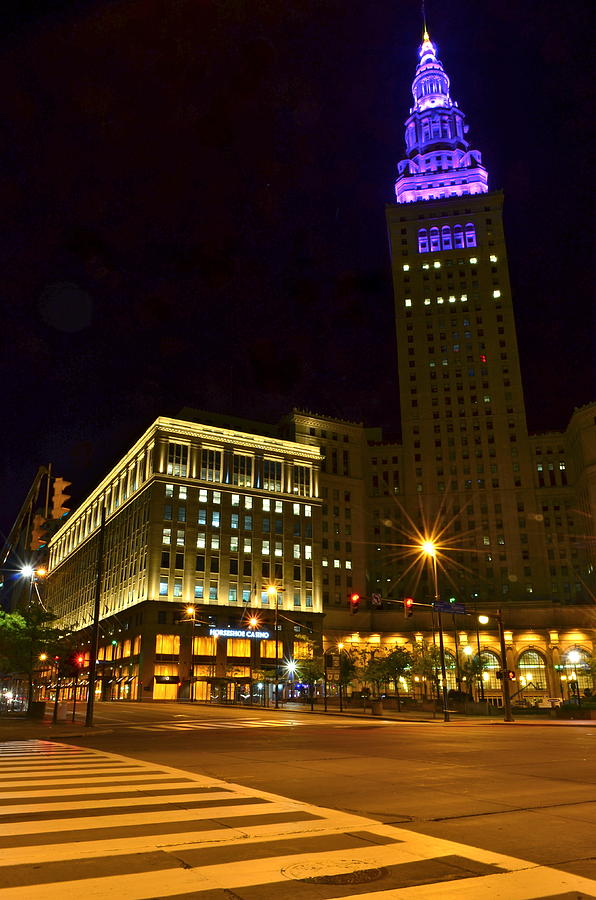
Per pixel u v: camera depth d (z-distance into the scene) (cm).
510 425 12206
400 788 1220
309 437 11906
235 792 1157
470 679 7288
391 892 612
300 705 6806
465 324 12925
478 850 761
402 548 11912
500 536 11606
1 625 5616
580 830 866
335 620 10919
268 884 634
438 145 14912
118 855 730
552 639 10225
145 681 8488
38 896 597
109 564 11012
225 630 8944
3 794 1123
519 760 1714
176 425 9931
